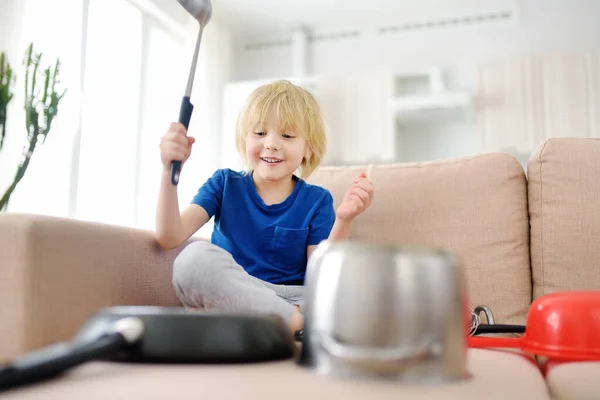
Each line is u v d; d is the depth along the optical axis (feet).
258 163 4.08
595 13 13.52
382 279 1.64
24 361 1.41
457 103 12.52
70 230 2.56
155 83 12.51
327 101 14.10
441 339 1.65
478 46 14.30
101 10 10.91
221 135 14.35
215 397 1.32
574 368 2.01
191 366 1.75
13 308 2.30
